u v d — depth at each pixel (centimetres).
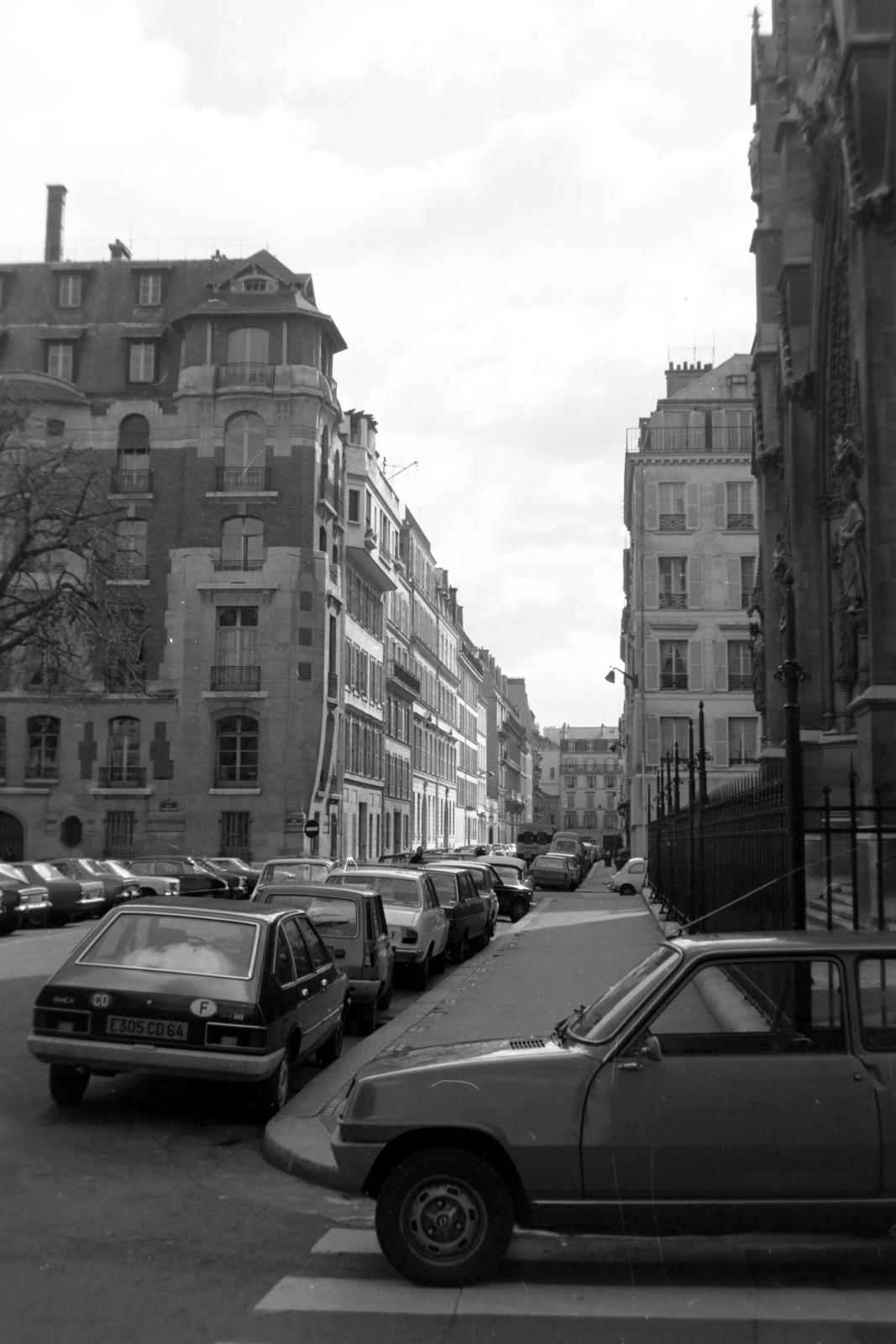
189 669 5169
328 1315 542
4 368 5553
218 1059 909
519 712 18212
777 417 2934
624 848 8131
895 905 1471
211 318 5338
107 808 5159
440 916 1942
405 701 7650
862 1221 569
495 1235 579
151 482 5309
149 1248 638
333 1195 758
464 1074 594
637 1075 583
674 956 630
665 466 5581
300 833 5044
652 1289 579
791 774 995
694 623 5472
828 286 2383
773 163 3022
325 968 1145
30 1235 657
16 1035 1340
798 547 2497
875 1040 591
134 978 943
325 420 5441
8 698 5200
